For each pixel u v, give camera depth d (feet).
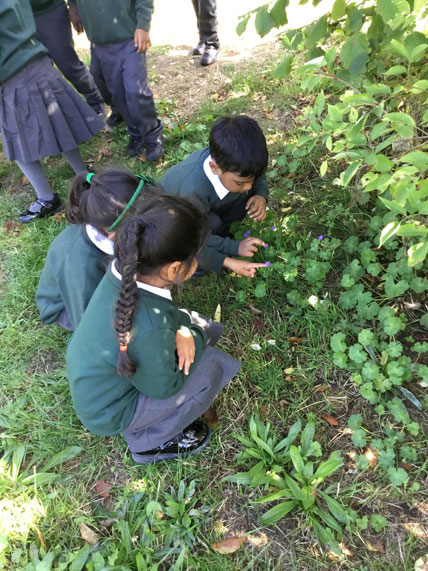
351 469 6.01
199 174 7.21
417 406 6.43
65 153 10.20
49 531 5.77
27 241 9.70
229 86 13.11
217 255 7.34
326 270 7.62
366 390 6.46
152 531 5.66
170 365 5.15
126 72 10.10
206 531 5.67
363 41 5.48
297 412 6.63
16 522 5.85
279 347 7.34
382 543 5.41
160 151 11.07
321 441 6.32
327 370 6.99
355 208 8.77
